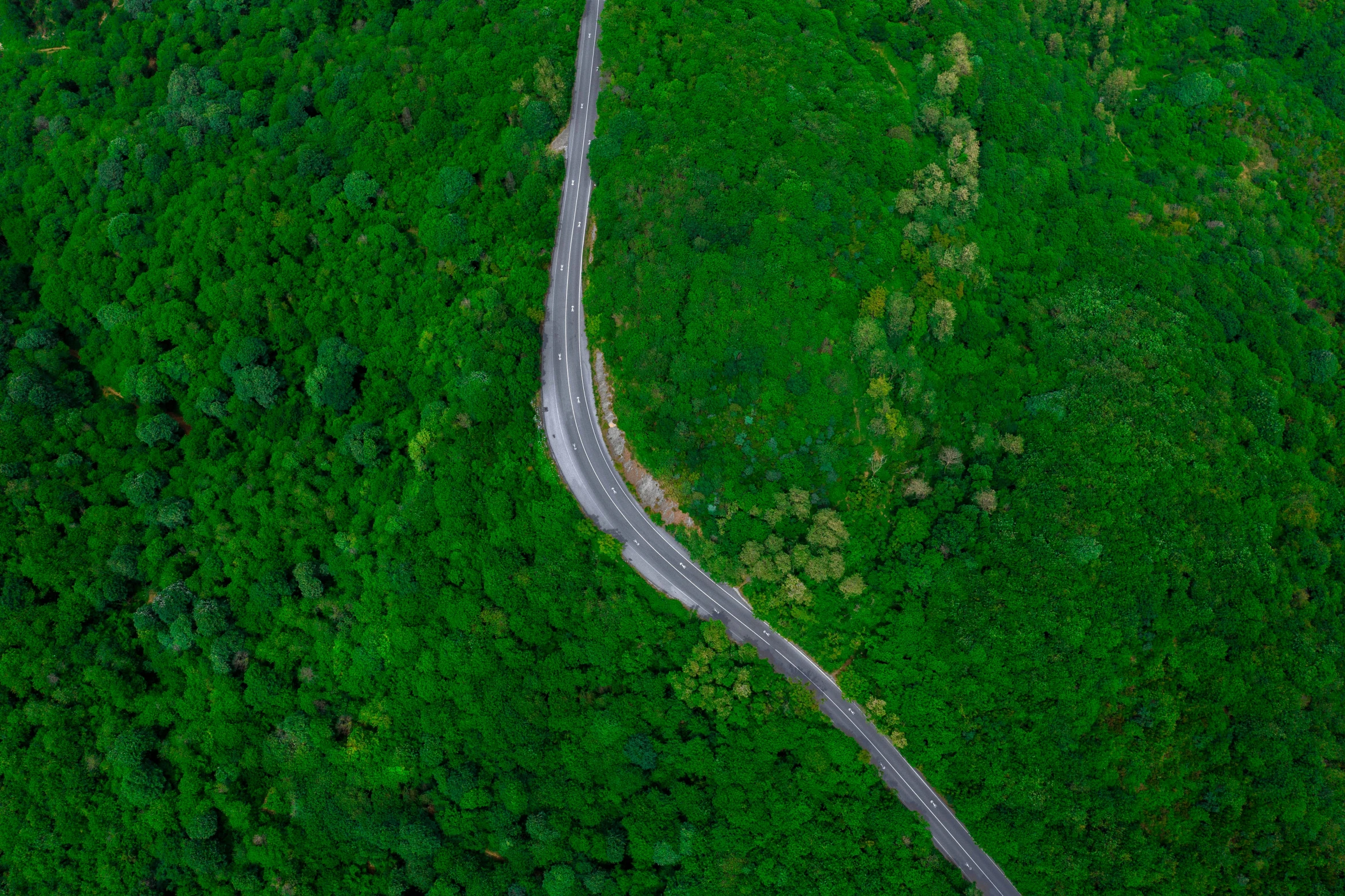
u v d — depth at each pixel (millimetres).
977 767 143500
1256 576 153750
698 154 151375
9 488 167750
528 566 150250
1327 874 142250
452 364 156375
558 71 163250
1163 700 145875
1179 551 151375
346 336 167125
